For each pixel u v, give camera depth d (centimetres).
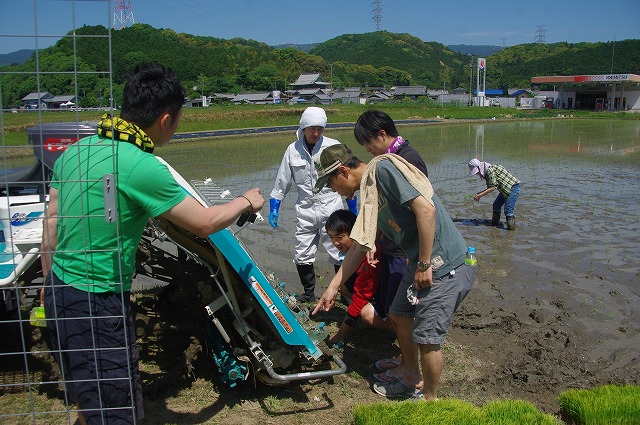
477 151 2478
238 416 376
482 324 568
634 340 542
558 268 767
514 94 10006
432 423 342
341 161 423
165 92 280
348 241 479
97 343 273
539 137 3312
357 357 483
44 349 391
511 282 708
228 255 360
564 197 1323
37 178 529
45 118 701
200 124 3853
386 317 489
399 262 434
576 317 596
